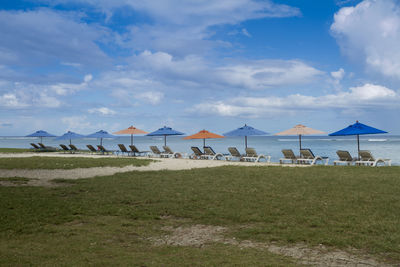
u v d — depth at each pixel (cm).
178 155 2138
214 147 5231
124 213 641
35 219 595
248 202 706
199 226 563
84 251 440
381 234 489
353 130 1546
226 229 543
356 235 487
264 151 3631
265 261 401
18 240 488
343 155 1462
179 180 1009
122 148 2347
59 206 690
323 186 859
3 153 2419
